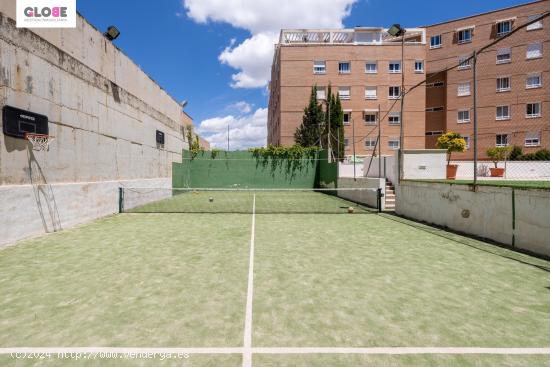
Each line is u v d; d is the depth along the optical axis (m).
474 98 8.17
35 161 8.10
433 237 8.12
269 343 3.05
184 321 3.47
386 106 35.09
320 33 38.12
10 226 7.21
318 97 34.97
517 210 6.93
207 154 25.58
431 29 35.72
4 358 2.77
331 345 3.02
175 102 21.17
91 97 10.78
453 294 4.31
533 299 4.15
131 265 5.54
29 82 7.86
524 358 2.85
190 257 6.09
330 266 5.57
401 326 3.40
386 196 14.71
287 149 26.16
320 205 15.82
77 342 3.04
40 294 4.22
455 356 2.87
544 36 30.92
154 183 16.86
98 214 11.19
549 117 30.80
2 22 7.02
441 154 15.27
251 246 7.03
